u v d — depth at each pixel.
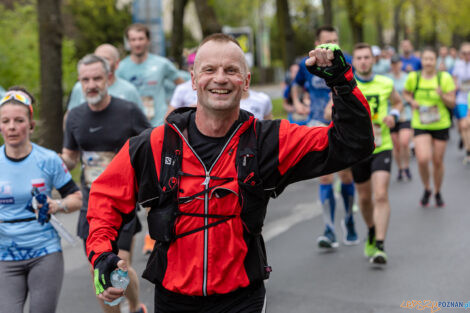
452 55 45.56
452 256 12.52
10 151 8.10
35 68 33.34
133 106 9.84
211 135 5.46
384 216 12.16
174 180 5.42
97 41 57.62
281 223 16.06
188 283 5.44
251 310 5.53
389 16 67.44
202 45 5.41
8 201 8.03
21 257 8.05
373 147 5.41
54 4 23.11
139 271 12.46
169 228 5.43
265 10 92.06
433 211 16.88
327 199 13.37
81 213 9.79
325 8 44.62
